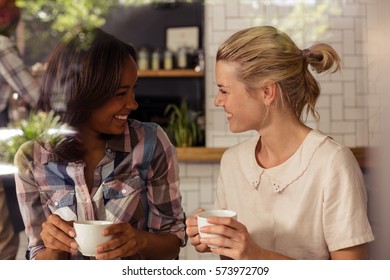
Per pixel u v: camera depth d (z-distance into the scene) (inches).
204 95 114.7
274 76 44.6
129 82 46.3
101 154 48.7
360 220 43.2
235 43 45.3
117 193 48.2
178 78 117.7
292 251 45.8
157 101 117.9
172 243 48.3
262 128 46.9
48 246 41.9
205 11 108.8
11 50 68.8
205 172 107.7
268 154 48.4
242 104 45.8
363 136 83.3
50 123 48.6
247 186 48.4
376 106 80.2
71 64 46.4
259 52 44.5
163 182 50.1
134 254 45.7
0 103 62.6
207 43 108.8
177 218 50.4
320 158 45.0
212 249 40.8
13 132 58.4
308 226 45.3
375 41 85.9
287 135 46.9
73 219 47.6
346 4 95.8
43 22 98.3
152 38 118.6
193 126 109.3
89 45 46.1
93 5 107.3
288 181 45.9
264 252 42.2
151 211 50.3
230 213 42.7
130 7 116.8
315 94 47.2
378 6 86.6
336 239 43.6
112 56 45.5
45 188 48.2
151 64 115.9
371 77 83.9
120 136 48.8
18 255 60.7
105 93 45.5
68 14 101.1
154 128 50.5
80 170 47.5
